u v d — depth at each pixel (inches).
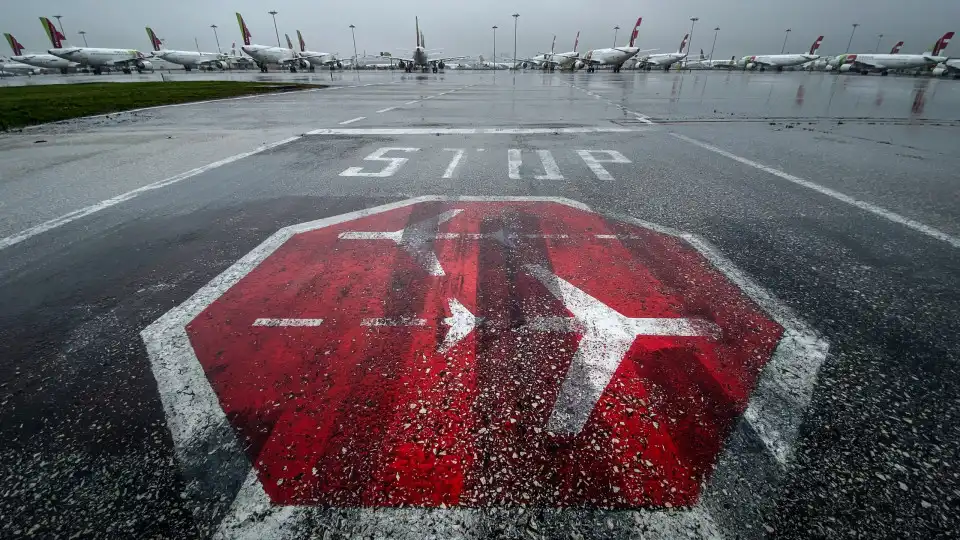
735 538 49.2
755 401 68.9
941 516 51.6
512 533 50.2
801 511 52.1
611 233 139.0
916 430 63.4
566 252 125.1
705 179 204.4
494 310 95.0
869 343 83.5
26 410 68.1
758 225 145.9
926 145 286.5
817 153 261.9
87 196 179.5
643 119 430.9
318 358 79.7
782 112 486.6
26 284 108.0
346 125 389.7
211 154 263.9
